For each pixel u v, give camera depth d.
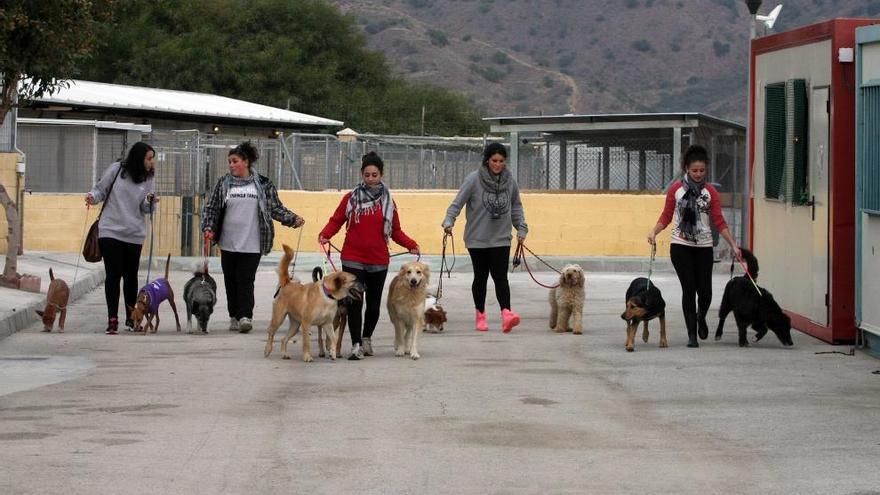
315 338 15.99
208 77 66.31
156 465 8.43
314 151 36.91
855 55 14.69
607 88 136.62
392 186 40.59
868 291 14.52
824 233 15.24
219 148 32.03
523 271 28.78
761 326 14.98
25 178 30.27
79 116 37.06
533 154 39.91
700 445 9.20
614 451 8.98
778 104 16.58
